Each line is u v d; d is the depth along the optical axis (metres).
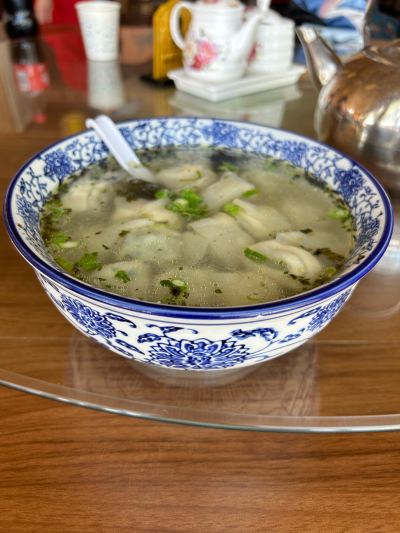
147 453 0.18
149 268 0.22
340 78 0.33
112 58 0.63
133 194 0.29
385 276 0.28
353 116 0.31
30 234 0.20
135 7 1.16
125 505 0.17
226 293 0.21
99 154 0.31
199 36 0.49
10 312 0.24
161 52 0.54
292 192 0.29
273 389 0.21
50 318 0.24
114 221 0.26
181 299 0.20
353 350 0.23
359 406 0.20
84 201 0.27
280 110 0.49
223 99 0.51
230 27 0.48
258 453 0.18
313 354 0.23
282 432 0.19
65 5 1.08
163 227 0.26
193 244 0.24
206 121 0.33
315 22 1.00
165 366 0.19
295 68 0.57
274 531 0.16
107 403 0.20
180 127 0.33
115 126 0.31
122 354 0.19
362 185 0.25
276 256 0.23
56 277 0.16
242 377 0.21
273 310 0.15
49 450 0.18
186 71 0.53
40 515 0.16
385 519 0.16
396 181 0.31
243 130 0.33
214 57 0.49
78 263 0.22
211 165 0.32
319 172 0.29
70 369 0.21
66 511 0.16
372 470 0.18
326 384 0.21
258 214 0.27
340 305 0.19
